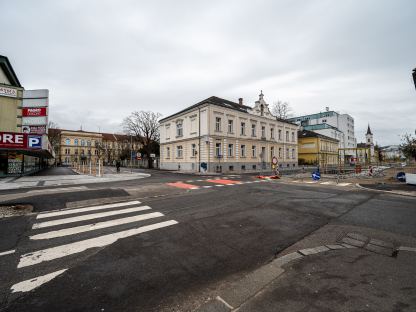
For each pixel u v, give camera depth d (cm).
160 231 507
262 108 3656
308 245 436
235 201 845
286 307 253
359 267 345
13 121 2009
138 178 1816
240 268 347
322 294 276
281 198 912
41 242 441
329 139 5800
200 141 2953
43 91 2066
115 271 334
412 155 2145
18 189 1133
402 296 270
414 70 968
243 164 3231
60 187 1199
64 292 283
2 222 566
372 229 529
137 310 251
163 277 319
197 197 923
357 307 250
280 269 342
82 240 452
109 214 645
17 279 311
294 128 4384
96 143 7856
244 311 247
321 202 839
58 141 7044
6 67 2517
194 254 394
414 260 369
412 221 595
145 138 5003
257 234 495
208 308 254
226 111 3039
